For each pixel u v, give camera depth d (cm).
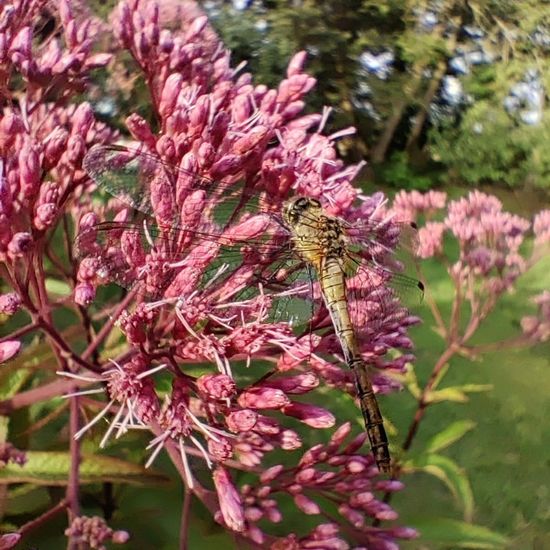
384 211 11
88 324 11
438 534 11
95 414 10
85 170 9
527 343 15
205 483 10
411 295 11
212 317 9
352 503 10
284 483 10
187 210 9
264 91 12
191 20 14
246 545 9
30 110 11
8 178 9
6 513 9
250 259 9
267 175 10
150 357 9
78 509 9
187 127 10
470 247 16
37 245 9
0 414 9
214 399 9
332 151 10
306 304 10
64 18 11
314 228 10
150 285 9
